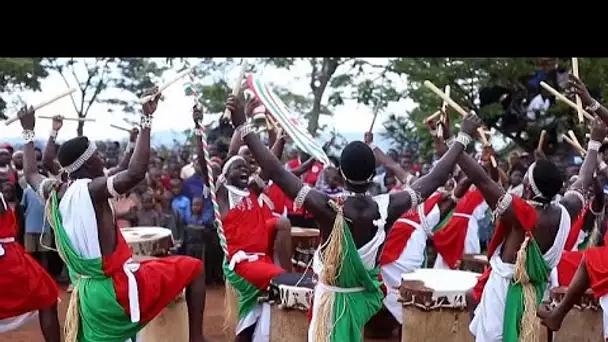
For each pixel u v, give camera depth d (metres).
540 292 4.02
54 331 4.96
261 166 3.71
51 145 5.15
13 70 13.99
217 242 8.89
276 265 5.88
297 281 5.23
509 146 12.57
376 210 3.69
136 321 4.21
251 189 6.08
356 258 3.63
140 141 3.99
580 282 4.39
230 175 5.54
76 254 4.10
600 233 5.74
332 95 14.45
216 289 8.68
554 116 11.28
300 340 5.14
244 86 4.27
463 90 12.04
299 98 15.50
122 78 17.61
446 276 5.66
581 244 6.04
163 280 4.36
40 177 4.36
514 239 3.97
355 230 3.67
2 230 4.71
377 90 13.98
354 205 3.68
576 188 4.18
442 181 3.85
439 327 5.20
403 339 5.41
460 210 7.09
